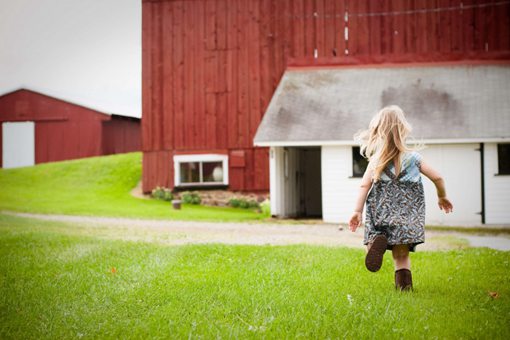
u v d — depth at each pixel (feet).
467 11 80.18
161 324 16.10
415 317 16.62
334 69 73.26
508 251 31.73
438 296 19.38
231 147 83.71
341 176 62.90
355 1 81.97
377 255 18.06
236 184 83.30
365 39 81.92
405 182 19.34
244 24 83.66
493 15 79.82
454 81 68.64
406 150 19.29
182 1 84.69
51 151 107.34
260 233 46.19
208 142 84.12
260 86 83.35
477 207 61.41
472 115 62.90
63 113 107.04
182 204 80.59
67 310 18.08
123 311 17.81
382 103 66.44
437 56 72.49
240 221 60.49
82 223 52.90
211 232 46.21
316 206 80.84
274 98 69.15
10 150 108.27
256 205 80.48
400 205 19.30
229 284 21.31
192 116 84.48
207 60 84.33
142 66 85.51
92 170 97.09
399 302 18.26
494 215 61.05
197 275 23.34
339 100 67.72
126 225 52.08
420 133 61.46
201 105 84.38
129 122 115.24
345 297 19.19
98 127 105.70
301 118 65.51
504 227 57.77
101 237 39.73
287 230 49.93
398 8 81.25
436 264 26.61
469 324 15.93
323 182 63.05
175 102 84.79
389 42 81.51
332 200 62.75
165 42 85.10
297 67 74.43
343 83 70.59
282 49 83.10
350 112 65.62
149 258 27.99
